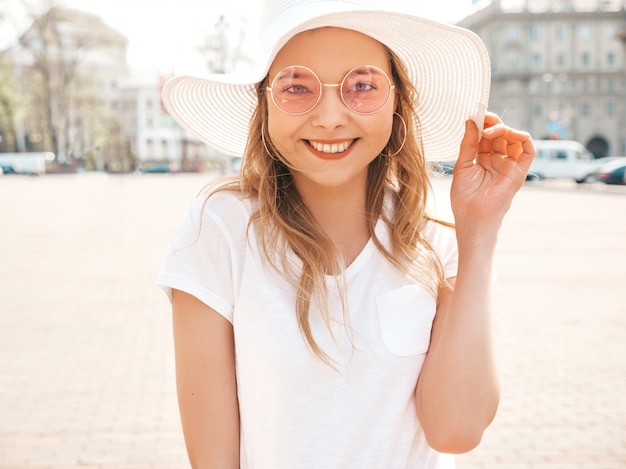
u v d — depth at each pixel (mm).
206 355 1155
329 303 1160
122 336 5668
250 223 1184
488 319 1149
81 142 65500
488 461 3408
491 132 1223
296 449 1106
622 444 3580
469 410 1122
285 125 1158
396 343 1166
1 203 21875
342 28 1136
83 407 4082
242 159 1283
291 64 1153
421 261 1231
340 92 1143
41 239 12383
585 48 62562
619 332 5781
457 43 1211
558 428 3799
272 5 1188
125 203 21781
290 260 1164
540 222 14977
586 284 7863
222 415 1153
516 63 61656
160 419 3902
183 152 68000
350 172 1182
